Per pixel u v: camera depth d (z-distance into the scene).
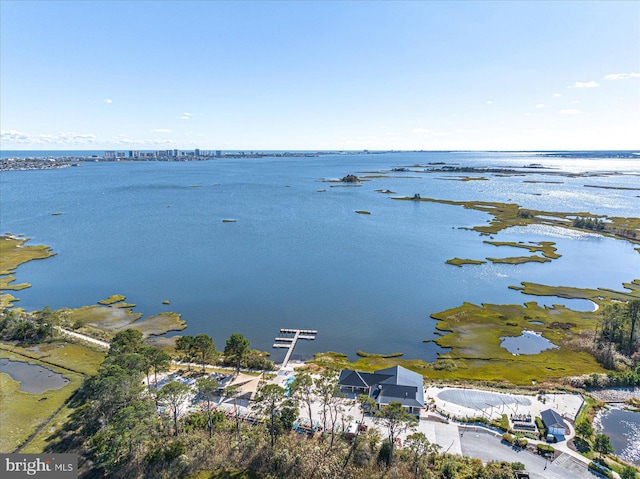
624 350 99.56
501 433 69.62
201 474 61.59
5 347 97.06
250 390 79.69
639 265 167.12
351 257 174.50
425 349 102.75
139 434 62.41
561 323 115.31
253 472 61.88
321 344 104.88
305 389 75.44
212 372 89.56
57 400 77.06
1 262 161.88
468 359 97.31
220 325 114.38
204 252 179.38
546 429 69.88
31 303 127.06
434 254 179.62
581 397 80.44
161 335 108.25
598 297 133.75
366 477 60.25
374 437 67.81
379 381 80.94
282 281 146.88
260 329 112.50
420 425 71.62
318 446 65.56
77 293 135.12
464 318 118.44
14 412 72.56
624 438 69.69
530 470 61.19
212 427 70.12
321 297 133.38
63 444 65.31
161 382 84.44
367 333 110.75
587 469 61.62
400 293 137.38
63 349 96.81
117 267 159.38
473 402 78.44
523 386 85.00
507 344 104.75
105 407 68.38
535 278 152.00
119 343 84.62
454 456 63.41
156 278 148.50
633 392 82.94
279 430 69.06
